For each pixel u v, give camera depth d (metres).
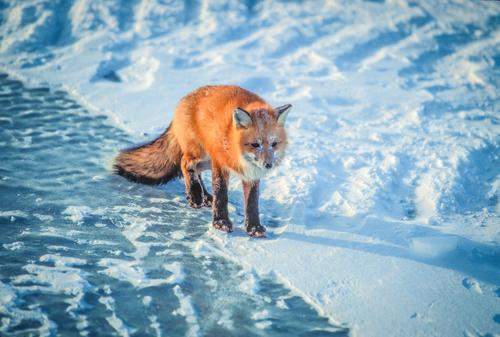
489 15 26.20
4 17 24.77
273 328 9.38
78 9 25.19
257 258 11.34
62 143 16.17
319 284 10.52
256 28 25.25
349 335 9.26
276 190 14.09
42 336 8.80
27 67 21.52
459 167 15.27
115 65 21.97
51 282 10.16
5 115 17.70
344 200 13.61
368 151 16.09
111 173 14.87
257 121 11.32
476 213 13.48
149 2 25.95
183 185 14.88
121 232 12.22
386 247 11.77
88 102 19.03
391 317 9.64
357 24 25.48
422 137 17.06
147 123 17.67
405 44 24.11
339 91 20.34
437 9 26.77
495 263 11.30
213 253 11.55
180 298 10.04
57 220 12.46
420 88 20.77
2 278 10.16
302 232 12.31
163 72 20.97
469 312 9.77
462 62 22.97
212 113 12.22
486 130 17.67
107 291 10.10
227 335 9.16
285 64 22.48
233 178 15.13
